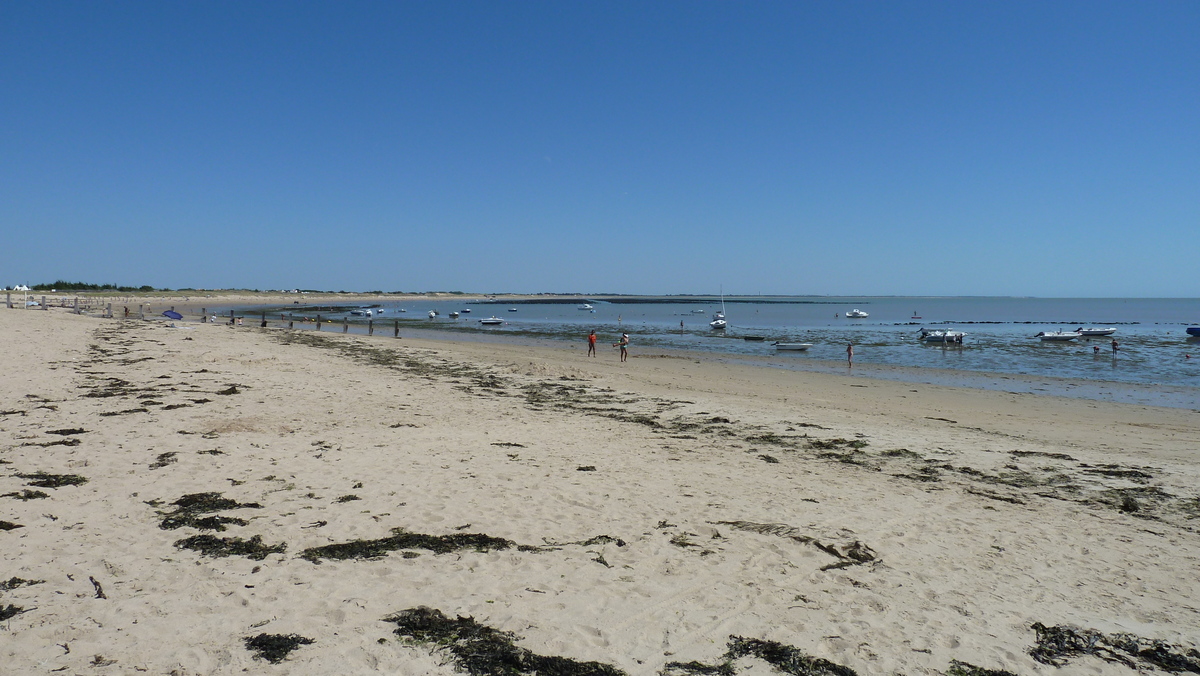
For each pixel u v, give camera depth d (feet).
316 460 33.01
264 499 26.48
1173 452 46.06
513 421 48.01
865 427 51.42
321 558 20.83
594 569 21.07
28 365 64.39
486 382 71.26
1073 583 21.77
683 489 30.99
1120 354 137.59
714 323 223.92
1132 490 34.53
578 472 33.32
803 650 16.56
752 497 30.14
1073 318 347.15
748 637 17.11
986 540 25.66
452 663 15.08
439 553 21.76
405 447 37.04
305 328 194.70
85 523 22.75
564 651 15.94
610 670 15.24
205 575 19.07
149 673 13.87
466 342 154.61
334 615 17.04
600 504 27.99
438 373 78.38
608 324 265.54
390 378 70.64
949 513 29.12
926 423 56.24
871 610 19.04
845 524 26.66
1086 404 71.20
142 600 17.28
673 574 20.98
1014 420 59.88
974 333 212.43
